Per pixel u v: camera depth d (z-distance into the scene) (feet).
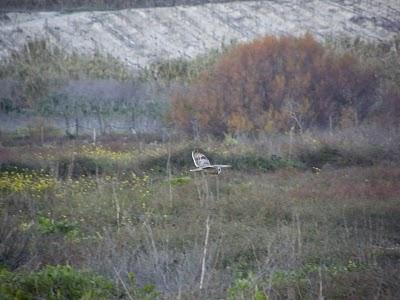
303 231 168.55
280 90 387.75
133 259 128.47
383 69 446.19
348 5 585.63
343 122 377.91
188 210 193.88
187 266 123.13
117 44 548.72
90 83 451.12
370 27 563.48
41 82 452.76
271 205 196.85
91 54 531.91
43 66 483.10
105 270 126.31
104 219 182.29
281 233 161.68
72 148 298.35
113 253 129.49
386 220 186.29
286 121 374.84
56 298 108.78
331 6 584.81
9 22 565.53
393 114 388.16
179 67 471.21
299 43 403.13
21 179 229.04
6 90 447.42
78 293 110.32
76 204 199.21
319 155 286.05
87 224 179.32
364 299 120.26
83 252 141.38
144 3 593.42
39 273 113.39
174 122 390.63
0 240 133.59
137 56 539.29
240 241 156.25
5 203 199.21
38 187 217.36
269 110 375.66
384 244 160.97
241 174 253.85
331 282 126.72
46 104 442.50
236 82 389.60
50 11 588.09
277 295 117.70
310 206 199.21
